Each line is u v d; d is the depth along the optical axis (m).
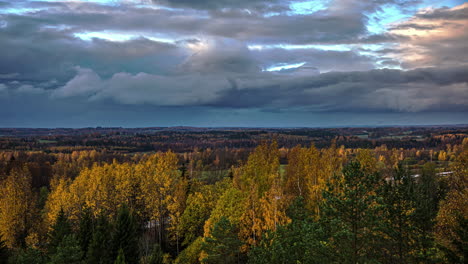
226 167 150.25
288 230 28.52
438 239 26.64
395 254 23.52
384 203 23.27
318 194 41.22
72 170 126.31
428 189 46.94
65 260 32.09
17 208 54.84
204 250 38.97
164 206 60.94
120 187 59.41
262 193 48.41
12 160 102.75
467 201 29.88
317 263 23.19
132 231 42.38
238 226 41.72
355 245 22.59
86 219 47.12
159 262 39.47
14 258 36.81
